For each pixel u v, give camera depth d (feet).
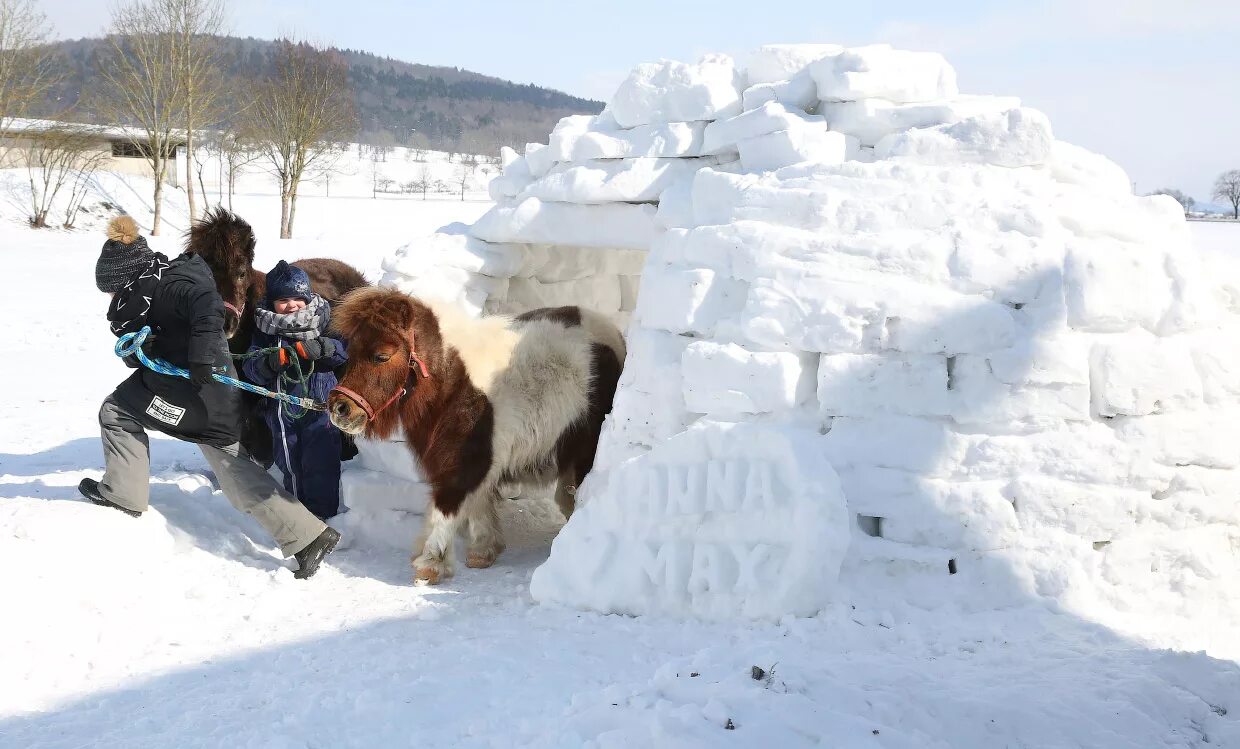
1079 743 9.49
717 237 16.19
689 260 16.69
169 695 11.68
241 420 17.31
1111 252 14.79
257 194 203.21
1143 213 16.25
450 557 17.24
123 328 16.58
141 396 16.62
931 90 17.70
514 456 17.98
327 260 22.00
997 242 14.67
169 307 16.39
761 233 15.66
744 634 12.85
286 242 109.29
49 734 10.53
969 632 12.72
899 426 14.49
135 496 16.88
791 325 14.99
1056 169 16.08
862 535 14.34
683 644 12.81
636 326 17.49
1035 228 14.79
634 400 16.76
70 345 45.98
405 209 175.52
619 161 19.93
